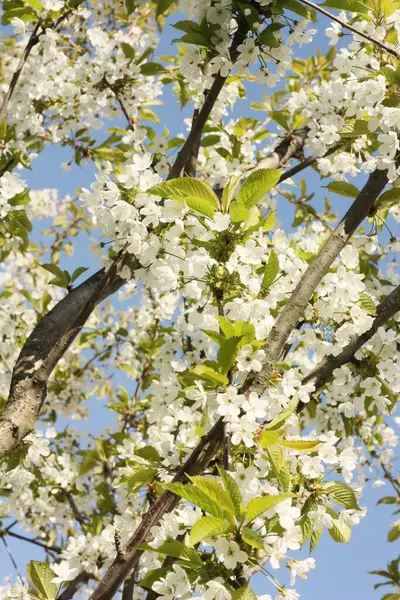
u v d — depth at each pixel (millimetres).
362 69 3996
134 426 7297
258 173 3072
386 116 3562
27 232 6062
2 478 6891
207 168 6578
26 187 6059
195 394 2977
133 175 3414
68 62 6801
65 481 6758
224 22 4359
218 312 3199
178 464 3875
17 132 6414
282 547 2621
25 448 4586
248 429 2740
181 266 3299
